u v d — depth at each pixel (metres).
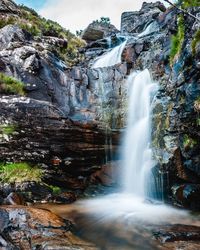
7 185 8.86
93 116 11.95
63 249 5.28
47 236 5.85
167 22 15.87
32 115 9.99
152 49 13.42
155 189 9.57
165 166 9.12
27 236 5.79
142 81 12.05
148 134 10.49
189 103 8.40
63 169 10.11
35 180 9.25
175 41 10.59
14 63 11.80
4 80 10.80
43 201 8.84
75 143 10.33
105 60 16.72
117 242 6.10
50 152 9.91
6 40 14.12
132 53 14.83
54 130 10.02
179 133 9.06
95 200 9.48
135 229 6.84
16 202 8.01
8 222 6.17
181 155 8.98
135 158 10.68
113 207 8.75
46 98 11.45
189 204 8.63
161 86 10.94
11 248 5.41
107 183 10.58
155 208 8.74
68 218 7.46
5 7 19.31
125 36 20.16
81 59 18.53
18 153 9.62
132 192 10.31
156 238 6.15
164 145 9.42
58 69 12.58
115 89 12.67
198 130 8.32
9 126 9.70
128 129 11.52
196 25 8.54
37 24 20.20
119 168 10.92
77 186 10.14
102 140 10.91
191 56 8.34
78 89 12.49
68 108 11.84
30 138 9.81
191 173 8.84
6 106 9.93
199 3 9.36
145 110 11.14
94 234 6.52
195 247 5.68
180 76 9.05
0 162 9.45
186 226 6.93
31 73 11.55
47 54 13.31
